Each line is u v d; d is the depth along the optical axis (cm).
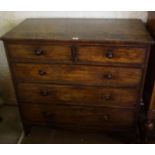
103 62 131
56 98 154
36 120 170
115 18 167
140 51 123
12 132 187
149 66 153
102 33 132
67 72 140
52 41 126
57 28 145
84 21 160
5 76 207
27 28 147
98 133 181
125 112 151
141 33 131
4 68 202
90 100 150
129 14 164
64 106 157
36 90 153
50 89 150
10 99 221
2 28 184
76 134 182
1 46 189
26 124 174
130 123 156
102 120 158
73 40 123
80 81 142
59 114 162
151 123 155
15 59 140
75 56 131
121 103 147
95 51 127
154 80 136
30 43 131
